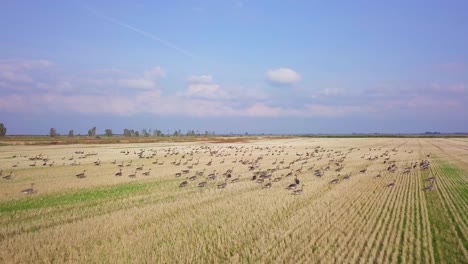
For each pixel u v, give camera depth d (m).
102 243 18.88
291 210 25.83
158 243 18.88
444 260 16.61
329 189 34.62
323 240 19.14
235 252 17.59
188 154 78.19
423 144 121.06
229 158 69.62
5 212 25.47
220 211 25.55
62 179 40.94
